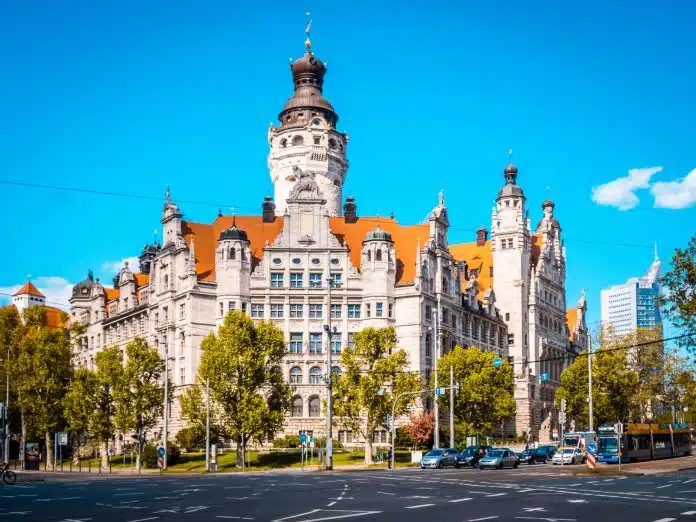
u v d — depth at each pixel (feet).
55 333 432.25
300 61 542.98
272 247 434.71
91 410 376.48
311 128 522.06
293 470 315.78
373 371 349.41
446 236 472.03
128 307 501.97
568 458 326.85
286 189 524.11
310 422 421.18
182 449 404.16
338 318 432.66
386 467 320.50
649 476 231.09
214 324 428.15
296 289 431.43
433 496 156.87
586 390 449.89
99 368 376.07
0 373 431.02
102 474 309.22
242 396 333.42
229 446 406.00
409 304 433.89
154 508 133.80
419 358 427.74
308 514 122.52
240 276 428.15
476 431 387.34
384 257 435.53
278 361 353.92
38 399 410.93
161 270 455.22
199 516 120.57
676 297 218.79
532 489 175.32
